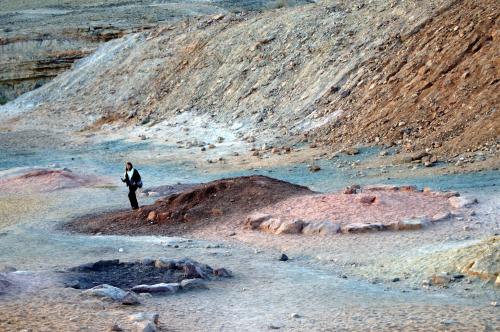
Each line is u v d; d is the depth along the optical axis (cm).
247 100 7694
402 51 6688
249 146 6512
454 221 3122
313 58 7688
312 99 6994
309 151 5878
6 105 11312
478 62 5725
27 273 2303
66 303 1944
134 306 1952
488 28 5991
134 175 4041
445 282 2267
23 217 4247
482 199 3525
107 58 11150
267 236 3189
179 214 3691
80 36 12862
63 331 1656
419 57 6372
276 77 7781
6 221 4156
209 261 2741
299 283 2339
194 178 5428
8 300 1956
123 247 3125
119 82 10081
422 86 5959
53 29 13450
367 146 5578
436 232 2955
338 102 6662
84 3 16900
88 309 1889
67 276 2284
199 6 15588
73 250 3108
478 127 5084
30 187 5394
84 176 5812
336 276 2472
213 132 7319
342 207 3388
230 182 3934
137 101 9212
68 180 5541
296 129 6581
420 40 6631
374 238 2959
